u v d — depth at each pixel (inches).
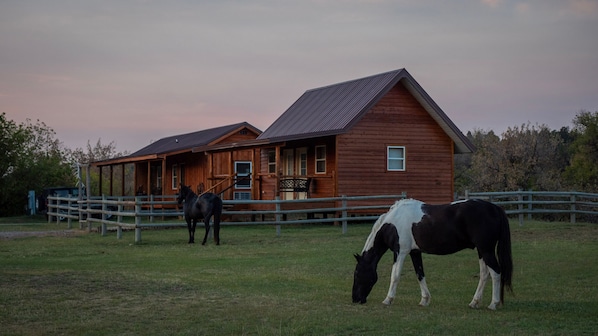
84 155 2593.5
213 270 595.5
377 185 1136.8
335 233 911.0
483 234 399.9
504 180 1755.7
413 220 424.5
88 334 359.6
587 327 360.8
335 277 554.9
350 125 1099.3
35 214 1604.3
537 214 1567.4
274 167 1342.3
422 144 1175.0
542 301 440.5
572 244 751.1
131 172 2910.9
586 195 1008.9
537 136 1813.5
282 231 952.9
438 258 655.8
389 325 369.1
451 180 1194.6
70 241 856.9
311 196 1187.3
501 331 352.8
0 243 839.1
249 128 1477.6
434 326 364.8
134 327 373.1
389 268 601.0
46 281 526.6
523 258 647.1
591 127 1903.3
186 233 946.7
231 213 871.1
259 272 582.2
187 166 1517.0
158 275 564.1
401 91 1163.9
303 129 1212.5
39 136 1847.9
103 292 478.3
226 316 397.4
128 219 1373.0
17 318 395.2
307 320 382.3
